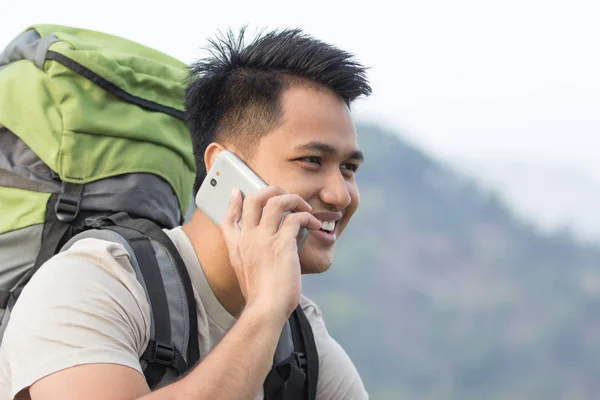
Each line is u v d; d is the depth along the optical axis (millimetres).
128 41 4547
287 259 3324
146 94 4258
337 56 3709
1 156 4090
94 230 3619
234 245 3447
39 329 3154
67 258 3371
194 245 3719
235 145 3748
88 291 3238
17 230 3953
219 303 3672
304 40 3758
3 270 3938
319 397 4055
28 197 4000
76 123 4027
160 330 3371
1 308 3924
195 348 3453
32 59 4184
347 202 3625
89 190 4020
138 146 4141
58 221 3967
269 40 3781
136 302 3336
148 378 3322
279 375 3762
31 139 4051
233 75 3791
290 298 3268
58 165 3977
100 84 4113
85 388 3025
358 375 4227
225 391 2998
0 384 3287
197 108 3914
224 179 3635
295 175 3629
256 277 3330
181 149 4281
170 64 4598
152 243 3586
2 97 4133
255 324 3182
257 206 3453
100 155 4051
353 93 3725
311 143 3602
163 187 4184
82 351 3094
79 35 4473
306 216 3426
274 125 3654
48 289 3248
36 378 3076
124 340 3209
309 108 3645
